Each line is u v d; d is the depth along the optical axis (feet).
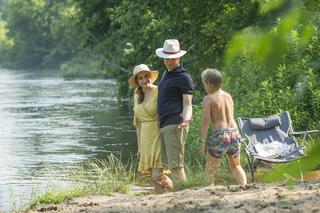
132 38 149.48
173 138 48.11
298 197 28.89
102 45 212.23
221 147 47.32
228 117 47.78
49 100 239.50
